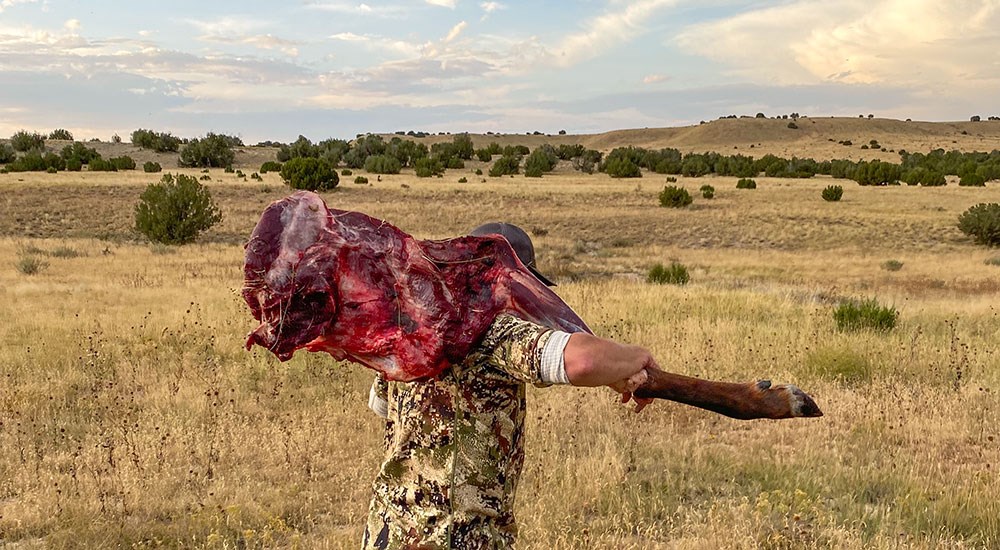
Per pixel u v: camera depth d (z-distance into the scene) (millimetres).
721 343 10609
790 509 5203
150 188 36375
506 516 2031
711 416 7676
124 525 5016
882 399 8031
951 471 6133
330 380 8820
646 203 56781
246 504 5301
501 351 1811
